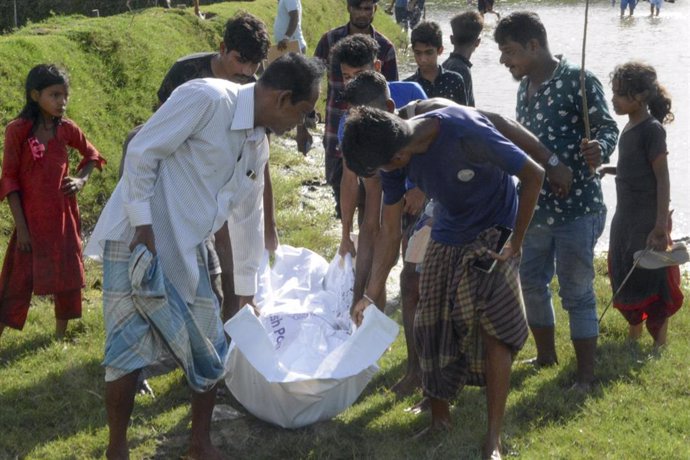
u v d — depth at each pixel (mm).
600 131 5191
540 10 29688
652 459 4574
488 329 4512
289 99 4238
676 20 26156
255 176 4430
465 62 7078
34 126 5680
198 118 4137
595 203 5367
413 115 4605
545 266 5566
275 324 5102
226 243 5172
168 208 4191
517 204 4590
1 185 5656
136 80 10492
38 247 5680
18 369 5539
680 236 8625
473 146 4254
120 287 4211
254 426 4949
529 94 5387
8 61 8594
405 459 4617
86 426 4906
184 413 5059
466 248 4508
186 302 4266
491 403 4586
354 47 5559
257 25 5195
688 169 10891
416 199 5402
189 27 13055
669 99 5938
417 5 24609
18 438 4793
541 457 4590
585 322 5367
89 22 11219
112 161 9062
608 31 23672
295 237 8148
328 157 7238
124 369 4215
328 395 4785
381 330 4730
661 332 5938
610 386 5383
